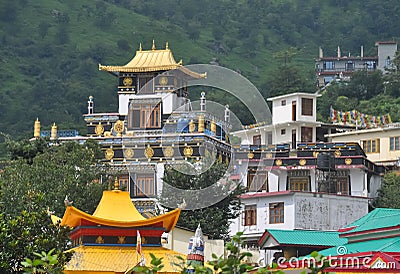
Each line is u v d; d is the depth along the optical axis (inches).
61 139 4763.8
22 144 4416.8
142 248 2664.9
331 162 5221.5
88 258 2596.0
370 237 2773.1
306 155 5393.7
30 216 2529.5
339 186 5413.4
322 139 6171.3
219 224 3843.5
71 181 3757.4
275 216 4473.4
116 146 4608.8
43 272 1692.9
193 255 2326.5
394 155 6053.2
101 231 2659.9
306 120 6023.6
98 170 4148.6
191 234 3422.7
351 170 5398.6
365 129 6284.5
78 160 4062.5
